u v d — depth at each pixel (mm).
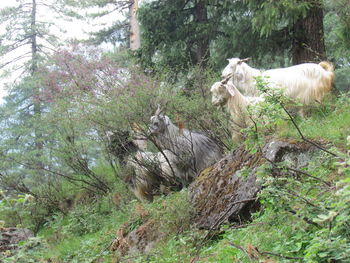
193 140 9703
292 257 5293
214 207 7676
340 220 4652
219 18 16359
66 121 11547
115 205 11336
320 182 6109
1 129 22531
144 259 7766
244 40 14805
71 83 11562
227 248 6402
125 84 10711
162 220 8133
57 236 11711
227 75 9383
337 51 12844
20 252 6363
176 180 9773
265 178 5777
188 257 7066
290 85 9484
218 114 9695
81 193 13211
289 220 5906
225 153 9438
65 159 12188
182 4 16859
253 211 7176
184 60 15773
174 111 10273
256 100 9211
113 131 10398
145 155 10266
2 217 12633
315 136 7422
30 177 14000
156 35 16094
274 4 12227
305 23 13641
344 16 11867
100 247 9219
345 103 9289
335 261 4887
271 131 7871
